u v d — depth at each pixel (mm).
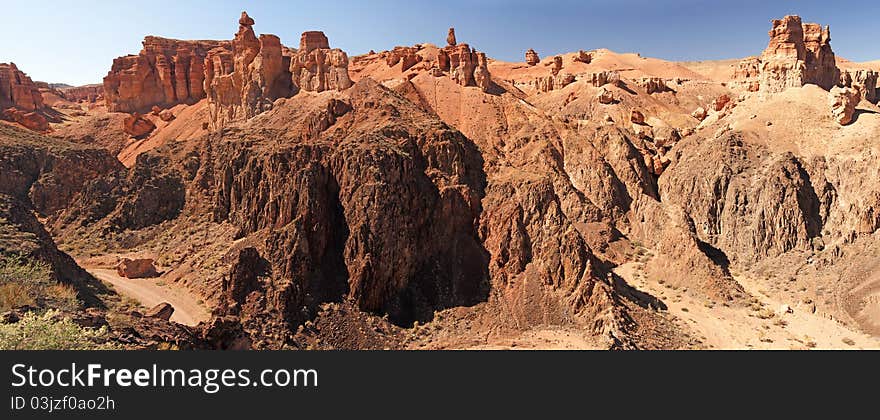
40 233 53469
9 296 30750
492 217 57594
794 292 55344
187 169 83750
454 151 63812
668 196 76062
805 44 91750
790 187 64562
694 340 45656
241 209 67625
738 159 72438
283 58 119375
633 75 156750
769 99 85438
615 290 50781
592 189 74062
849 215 61312
